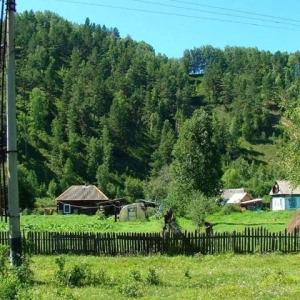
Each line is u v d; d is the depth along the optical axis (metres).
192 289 14.80
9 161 16.94
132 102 188.00
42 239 26.39
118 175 146.00
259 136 189.12
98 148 148.88
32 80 180.50
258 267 20.86
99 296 13.29
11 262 16.62
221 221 49.62
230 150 172.00
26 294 10.95
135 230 41.91
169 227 27.06
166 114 196.62
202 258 23.73
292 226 33.22
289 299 12.47
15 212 16.88
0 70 17.27
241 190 106.69
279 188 81.50
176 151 67.31
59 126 152.38
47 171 133.12
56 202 93.62
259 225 42.88
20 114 147.88
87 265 17.00
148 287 15.13
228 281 16.70
